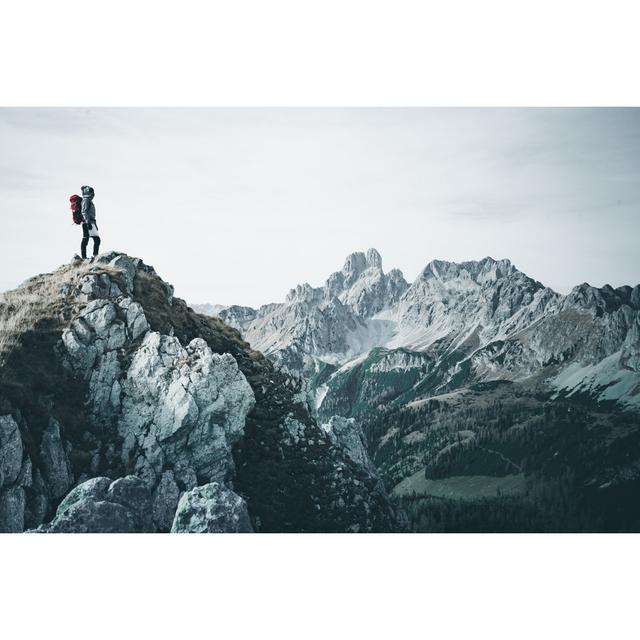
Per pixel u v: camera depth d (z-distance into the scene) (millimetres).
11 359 52344
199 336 64500
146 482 52344
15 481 47625
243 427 57312
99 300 58031
